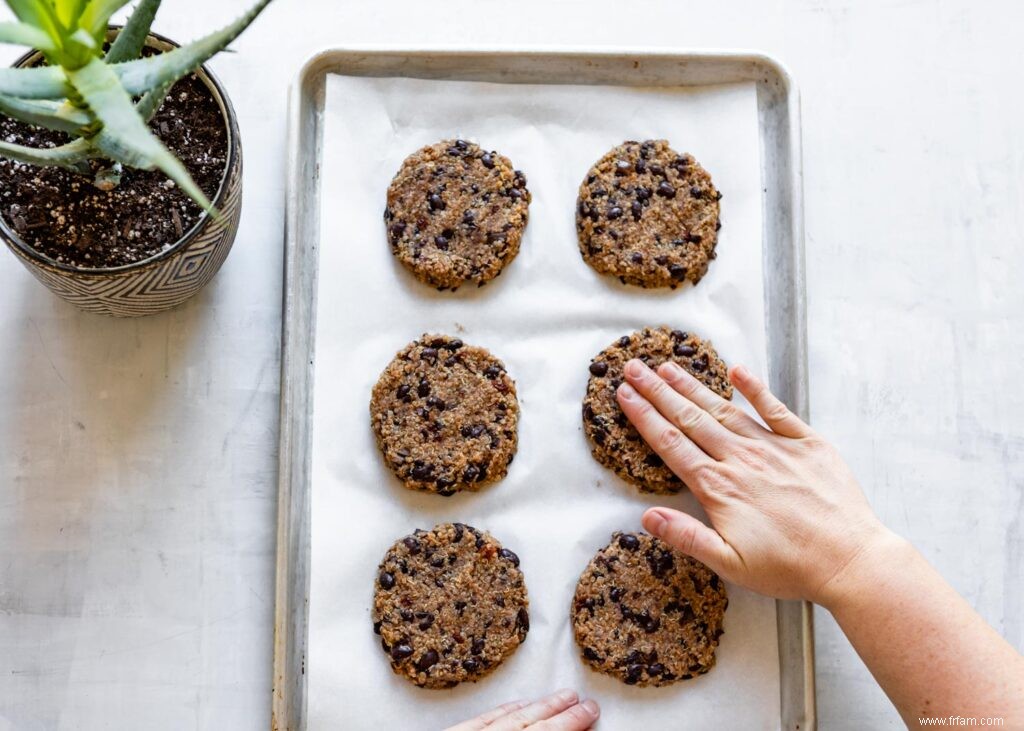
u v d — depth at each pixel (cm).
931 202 96
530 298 91
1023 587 93
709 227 91
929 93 98
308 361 89
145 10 74
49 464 90
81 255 82
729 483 86
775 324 91
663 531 86
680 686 87
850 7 98
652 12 97
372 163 91
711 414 88
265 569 90
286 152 91
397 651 86
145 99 76
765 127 93
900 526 93
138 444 90
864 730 91
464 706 86
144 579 89
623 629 87
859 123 97
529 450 89
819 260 96
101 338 91
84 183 83
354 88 91
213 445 91
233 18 94
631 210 91
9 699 88
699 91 93
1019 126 98
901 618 82
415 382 88
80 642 89
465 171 91
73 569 89
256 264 92
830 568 83
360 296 89
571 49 91
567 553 88
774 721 87
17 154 73
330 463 88
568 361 90
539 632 88
